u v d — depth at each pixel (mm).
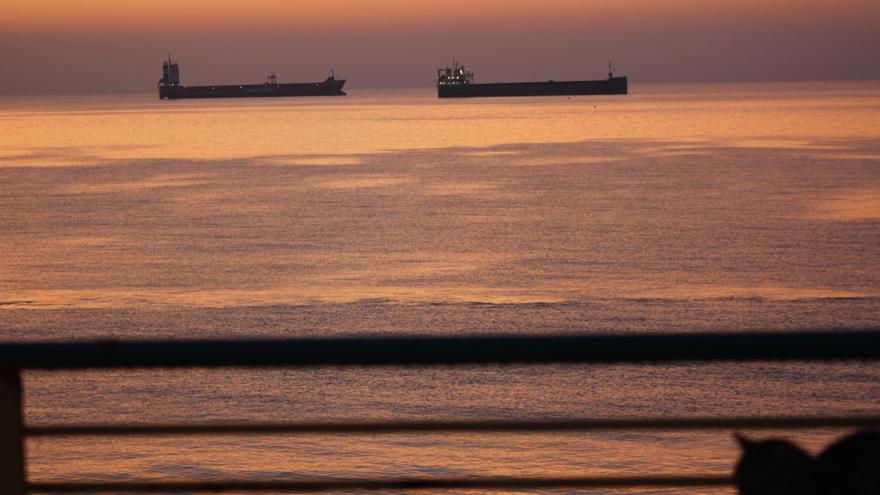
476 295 183625
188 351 5891
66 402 110250
